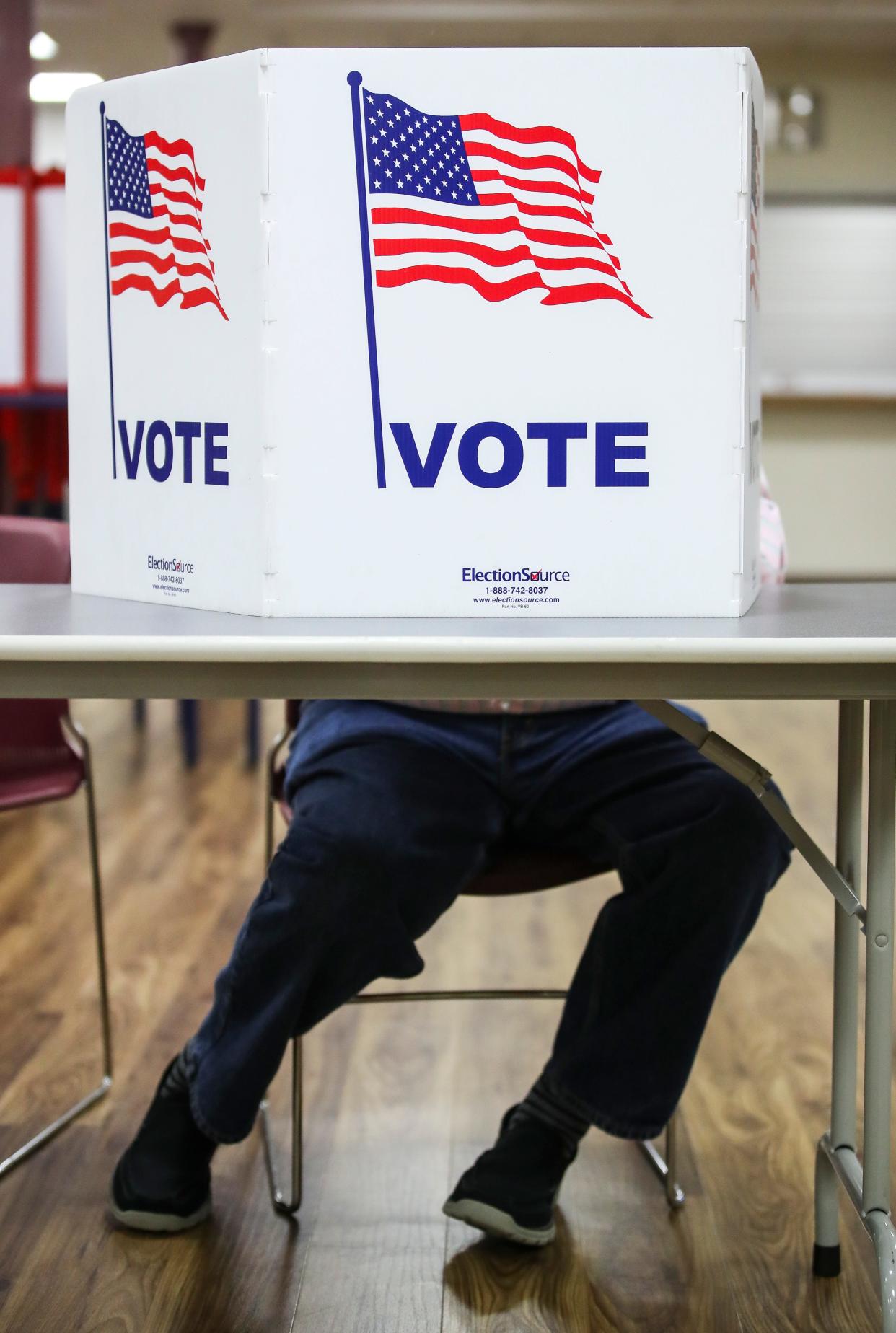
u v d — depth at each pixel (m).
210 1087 1.31
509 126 0.92
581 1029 1.33
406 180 0.93
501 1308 1.29
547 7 6.45
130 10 6.50
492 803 1.38
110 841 2.88
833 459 6.73
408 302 0.94
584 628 0.91
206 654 0.86
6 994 2.06
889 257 7.73
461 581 0.96
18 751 1.68
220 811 3.11
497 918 2.47
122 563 1.09
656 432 0.95
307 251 0.93
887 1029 1.16
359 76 0.92
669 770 1.36
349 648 0.85
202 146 0.95
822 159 7.65
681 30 6.93
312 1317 1.27
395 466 0.95
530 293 0.94
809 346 7.82
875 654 0.85
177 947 2.26
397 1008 2.02
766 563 1.36
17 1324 1.25
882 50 7.39
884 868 1.14
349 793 1.31
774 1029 1.96
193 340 0.99
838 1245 1.35
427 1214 1.46
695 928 1.29
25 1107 1.69
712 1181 1.53
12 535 1.63
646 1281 1.34
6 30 3.70
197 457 1.00
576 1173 1.56
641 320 0.94
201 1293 1.30
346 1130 1.64
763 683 0.89
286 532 0.96
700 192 0.93
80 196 1.06
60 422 3.20
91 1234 1.41
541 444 0.95
